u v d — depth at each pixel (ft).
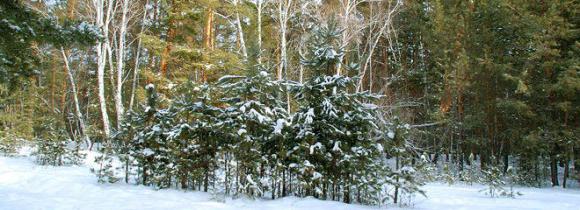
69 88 96.53
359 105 29.04
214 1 70.64
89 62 97.96
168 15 71.10
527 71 67.41
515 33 71.20
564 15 68.28
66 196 25.59
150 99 33.37
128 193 27.35
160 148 31.58
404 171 27.45
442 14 83.30
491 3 73.56
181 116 32.12
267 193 30.50
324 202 25.53
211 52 70.49
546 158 68.39
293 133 28.96
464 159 86.38
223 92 31.99
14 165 40.52
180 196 27.22
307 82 29.71
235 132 28.35
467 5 81.76
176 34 72.84
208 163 29.89
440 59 81.61
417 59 102.06
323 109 28.50
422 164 33.01
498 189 38.52
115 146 37.14
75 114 97.45
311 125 28.78
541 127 67.92
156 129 31.24
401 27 98.58
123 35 73.31
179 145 30.58
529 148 66.03
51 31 24.02
